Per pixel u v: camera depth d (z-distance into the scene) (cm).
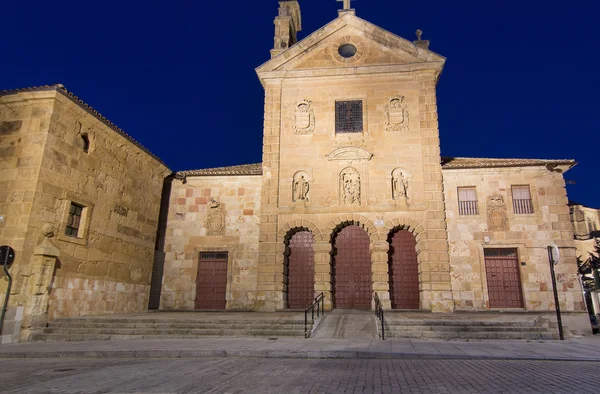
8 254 1434
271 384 734
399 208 2180
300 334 1450
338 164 2281
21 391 698
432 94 2317
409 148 2262
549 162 2155
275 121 2383
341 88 2400
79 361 1068
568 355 1030
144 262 2200
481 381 743
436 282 2059
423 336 1400
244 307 2258
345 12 2466
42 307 1525
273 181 2297
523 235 2120
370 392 667
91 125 1819
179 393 672
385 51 2417
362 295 2167
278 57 2466
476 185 2217
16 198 1531
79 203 1750
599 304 1656
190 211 2438
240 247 2347
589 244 3766
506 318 1611
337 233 2267
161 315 1864
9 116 1636
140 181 2203
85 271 1764
